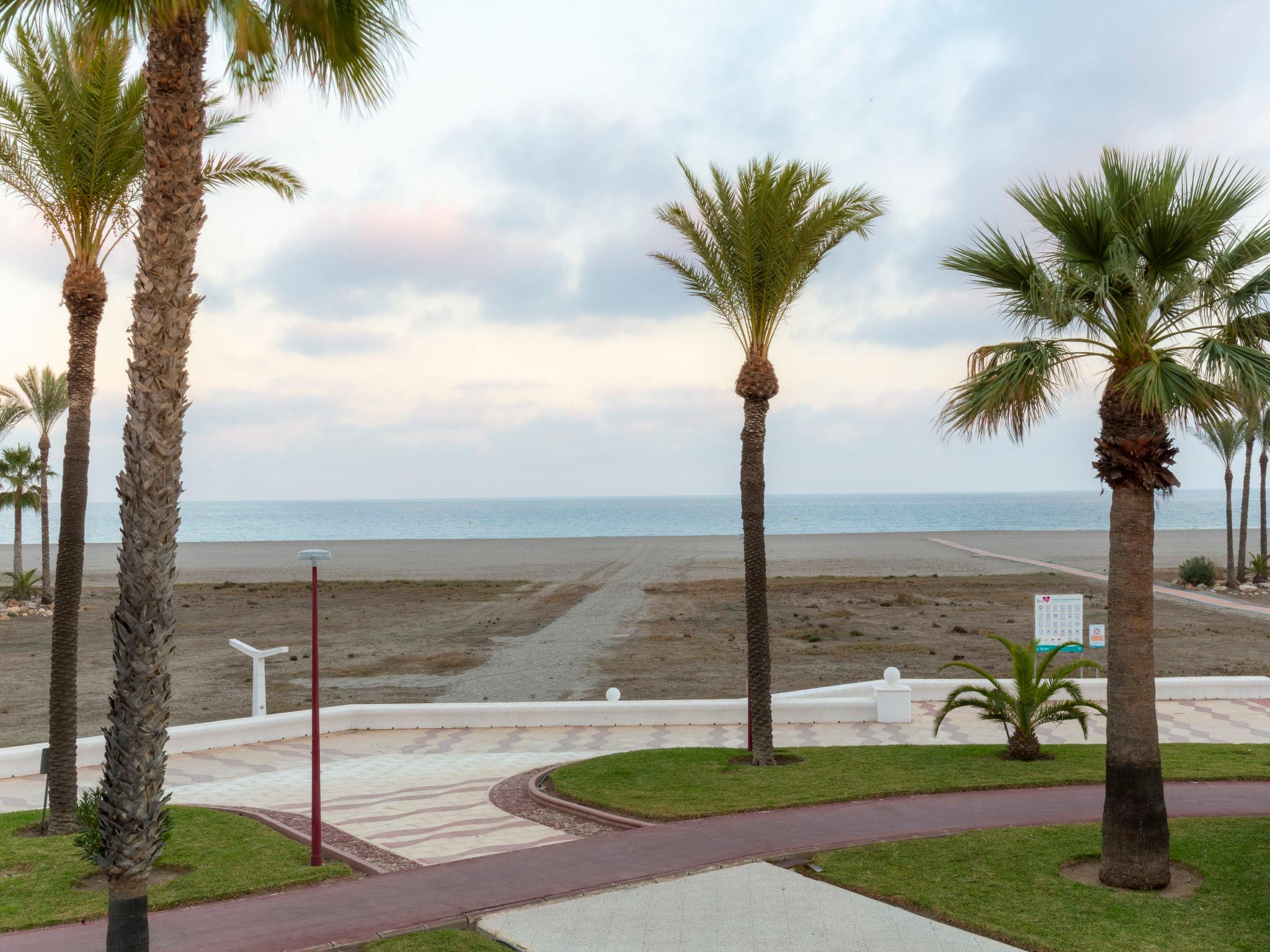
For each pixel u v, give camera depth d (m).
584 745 18.95
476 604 47.03
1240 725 19.31
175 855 11.30
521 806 13.83
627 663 29.66
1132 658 9.63
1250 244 9.58
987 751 16.66
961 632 35.06
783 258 15.63
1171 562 67.25
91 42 7.62
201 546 117.38
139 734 7.12
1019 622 37.97
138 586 7.08
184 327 7.18
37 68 12.50
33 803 15.17
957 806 12.86
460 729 20.62
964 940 8.41
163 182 7.05
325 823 12.98
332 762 17.75
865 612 41.81
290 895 9.89
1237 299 9.49
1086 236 9.64
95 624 39.72
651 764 15.85
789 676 27.19
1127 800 9.64
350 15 8.36
